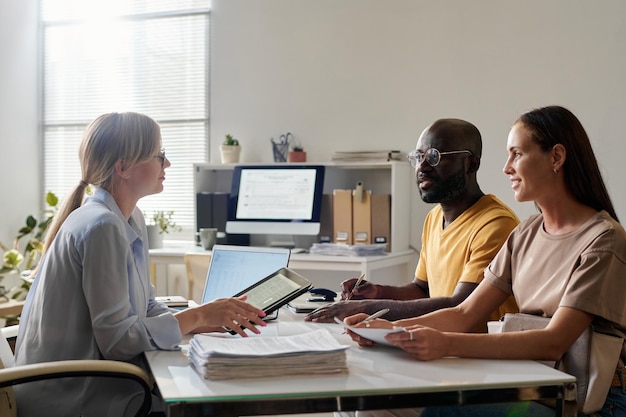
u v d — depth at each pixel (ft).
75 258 5.91
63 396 5.87
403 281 14.43
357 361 5.27
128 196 6.56
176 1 16.53
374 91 14.75
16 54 17.16
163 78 16.71
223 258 8.66
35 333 6.04
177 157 16.58
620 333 5.47
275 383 4.61
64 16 17.54
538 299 5.98
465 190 8.07
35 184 17.69
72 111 17.54
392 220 13.80
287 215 14.60
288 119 15.46
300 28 15.31
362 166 14.49
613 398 5.52
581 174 5.92
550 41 13.30
